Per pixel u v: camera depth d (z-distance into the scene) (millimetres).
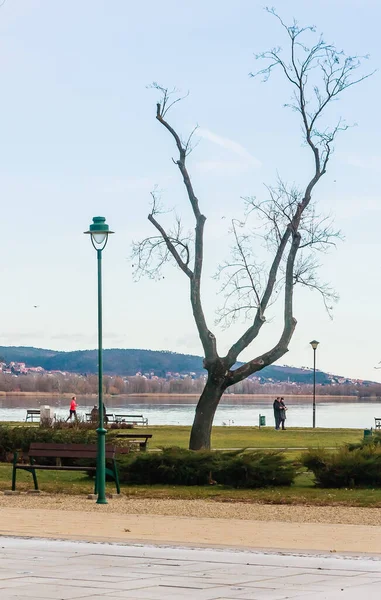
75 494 25672
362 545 15938
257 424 86250
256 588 12109
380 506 23172
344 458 27766
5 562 14078
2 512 20766
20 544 15820
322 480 28000
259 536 17062
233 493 26172
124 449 27062
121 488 27469
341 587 12219
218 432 59531
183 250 46469
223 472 28109
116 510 21766
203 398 44625
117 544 15852
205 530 17922
